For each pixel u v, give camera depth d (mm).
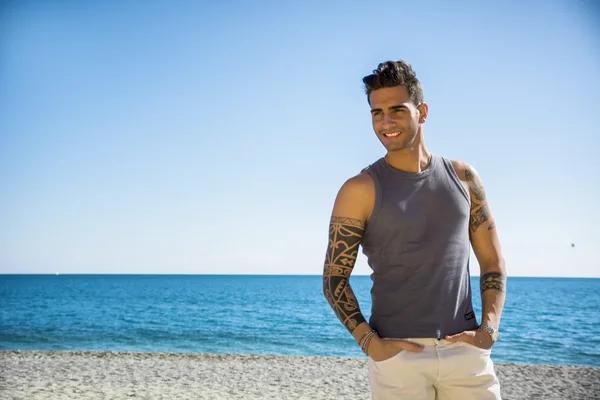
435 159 2385
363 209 2316
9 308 52344
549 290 97812
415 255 2250
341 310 2299
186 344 25812
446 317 2254
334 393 9484
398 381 2197
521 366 12633
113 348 23938
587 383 10539
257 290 92812
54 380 10336
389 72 2264
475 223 2451
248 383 10406
